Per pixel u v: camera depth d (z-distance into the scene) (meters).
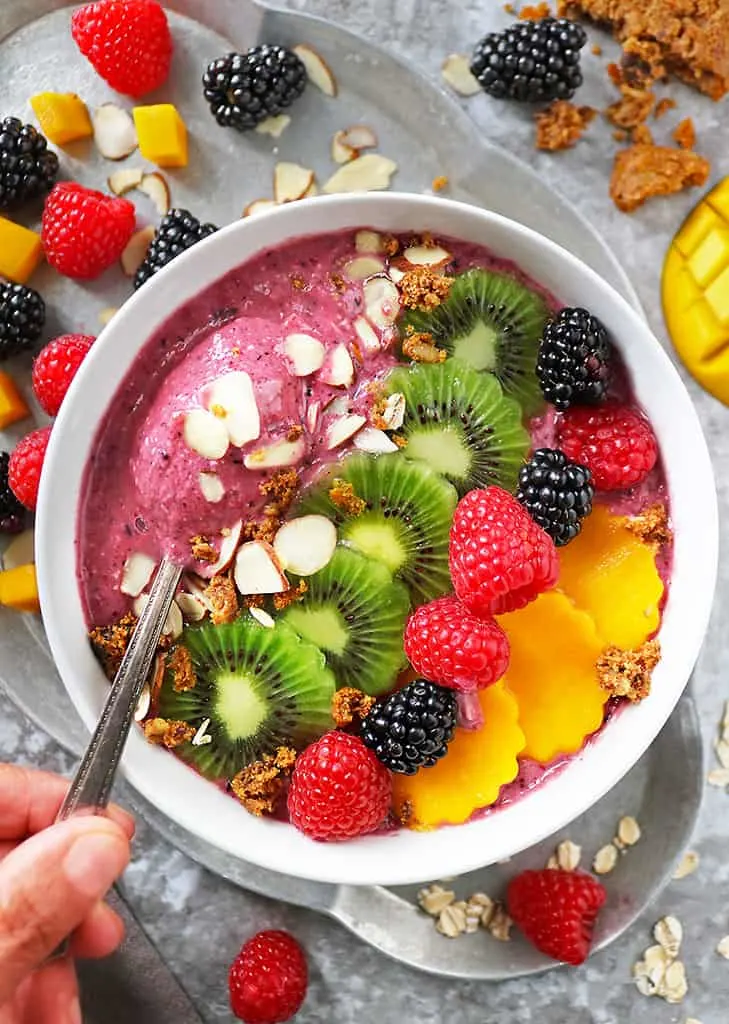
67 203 0.43
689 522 0.40
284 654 0.39
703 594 0.39
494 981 0.46
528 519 0.37
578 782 0.40
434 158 0.45
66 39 0.45
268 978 0.44
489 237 0.39
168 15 0.45
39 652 0.45
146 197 0.45
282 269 0.40
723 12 0.44
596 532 0.40
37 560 0.38
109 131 0.45
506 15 0.45
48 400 0.43
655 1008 0.46
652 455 0.40
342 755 0.38
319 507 0.39
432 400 0.40
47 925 0.35
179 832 0.44
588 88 0.46
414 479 0.39
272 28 0.44
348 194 0.39
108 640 0.39
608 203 0.46
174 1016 0.45
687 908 0.46
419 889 0.46
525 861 0.46
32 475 0.42
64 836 0.35
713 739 0.46
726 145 0.46
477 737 0.40
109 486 0.40
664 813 0.45
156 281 0.39
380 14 0.45
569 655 0.40
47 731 0.44
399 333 0.40
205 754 0.40
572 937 0.43
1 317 0.43
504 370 0.41
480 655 0.37
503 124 0.45
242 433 0.38
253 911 0.46
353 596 0.39
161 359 0.40
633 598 0.40
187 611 0.39
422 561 0.40
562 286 0.40
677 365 0.46
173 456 0.38
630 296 0.44
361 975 0.46
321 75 0.45
